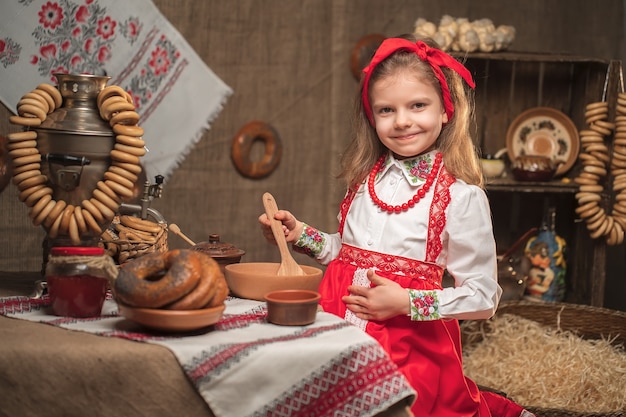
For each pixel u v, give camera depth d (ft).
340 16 10.61
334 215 10.87
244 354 4.15
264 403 4.16
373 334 5.71
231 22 9.98
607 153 9.94
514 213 11.27
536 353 8.91
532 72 11.18
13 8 8.55
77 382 4.06
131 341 4.25
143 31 9.28
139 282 4.35
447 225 5.97
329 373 4.23
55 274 4.74
